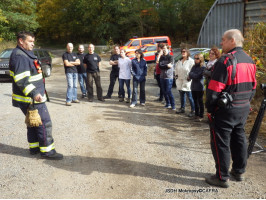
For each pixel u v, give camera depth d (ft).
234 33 10.36
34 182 11.17
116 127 18.45
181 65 20.76
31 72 12.50
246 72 10.16
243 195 10.11
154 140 15.99
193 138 16.29
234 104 10.11
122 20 103.40
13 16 77.20
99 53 83.76
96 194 10.29
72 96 25.26
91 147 14.94
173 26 104.06
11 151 14.38
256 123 12.23
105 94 30.78
